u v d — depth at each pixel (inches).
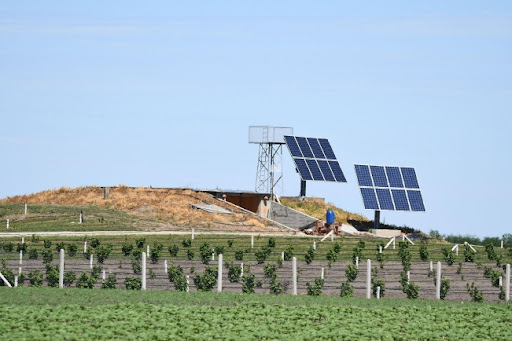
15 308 2490.2
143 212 6235.2
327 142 7126.0
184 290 3462.1
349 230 6323.8
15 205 6264.8
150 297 2920.8
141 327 2272.4
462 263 4534.9
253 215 6407.5
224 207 6555.1
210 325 2354.8
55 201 6614.2
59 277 3425.2
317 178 6761.8
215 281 3506.4
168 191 6811.0
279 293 3442.4
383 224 6668.3
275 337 2214.6
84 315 2391.7
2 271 3523.6
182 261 4156.0
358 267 4229.8
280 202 6993.1
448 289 3535.9
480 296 3452.3
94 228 5526.6
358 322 2475.4
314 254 4512.8
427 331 2349.9
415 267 4333.2
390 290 3649.1
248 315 2504.9
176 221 6023.6
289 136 6894.7
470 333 2336.4
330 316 2549.2
